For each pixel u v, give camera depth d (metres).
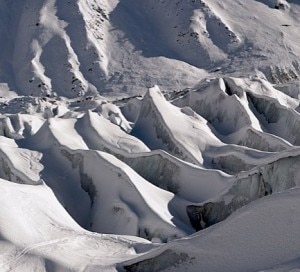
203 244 15.06
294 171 29.06
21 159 34.97
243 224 14.41
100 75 123.56
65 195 32.50
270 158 30.25
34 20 141.38
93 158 33.34
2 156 34.91
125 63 128.25
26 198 20.34
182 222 29.55
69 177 33.78
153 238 27.34
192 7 143.50
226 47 130.62
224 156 37.00
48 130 37.84
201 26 136.75
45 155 35.66
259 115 47.19
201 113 48.03
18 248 16.97
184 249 15.31
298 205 13.56
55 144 36.22
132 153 36.09
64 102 91.88
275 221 13.83
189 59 129.00
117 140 38.28
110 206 30.27
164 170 34.16
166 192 31.62
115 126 40.47
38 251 16.89
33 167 34.25
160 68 125.19
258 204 14.30
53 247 17.45
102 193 31.55
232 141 42.38
